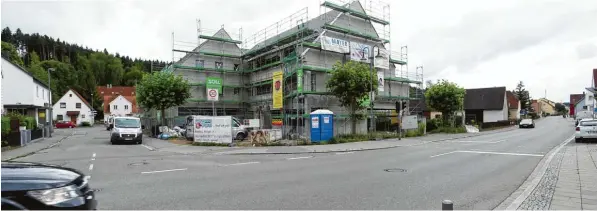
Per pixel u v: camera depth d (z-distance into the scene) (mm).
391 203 6359
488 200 6688
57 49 108500
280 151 16094
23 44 103000
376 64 29750
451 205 4125
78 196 4008
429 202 6469
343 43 29469
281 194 7008
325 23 28844
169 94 27203
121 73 101125
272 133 21656
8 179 3760
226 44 37031
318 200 6543
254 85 34062
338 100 27688
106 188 7566
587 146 17594
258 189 7477
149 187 7672
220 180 8555
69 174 4398
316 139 20703
